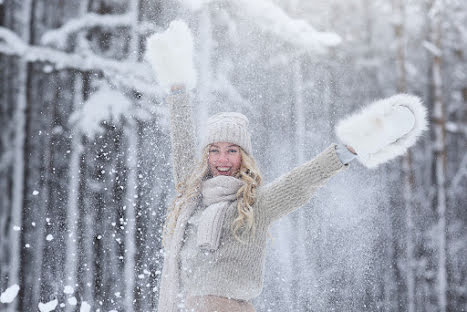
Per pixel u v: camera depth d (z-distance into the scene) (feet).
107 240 54.54
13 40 56.24
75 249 56.18
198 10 50.29
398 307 75.77
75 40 58.18
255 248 17.74
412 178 88.43
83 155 55.98
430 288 84.28
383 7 94.84
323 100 71.41
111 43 59.52
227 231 17.63
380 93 93.61
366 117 16.76
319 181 17.66
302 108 64.49
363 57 90.94
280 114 61.52
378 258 70.64
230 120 19.12
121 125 54.90
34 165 60.70
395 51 97.91
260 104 59.41
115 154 54.75
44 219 59.26
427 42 96.68
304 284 56.44
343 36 84.94
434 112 96.73
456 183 96.48
